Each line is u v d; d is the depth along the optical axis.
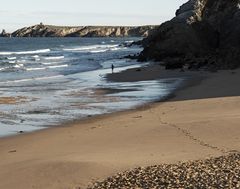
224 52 53.91
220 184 10.27
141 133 18.16
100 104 27.50
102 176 11.98
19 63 64.50
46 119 22.95
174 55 68.44
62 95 31.58
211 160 12.80
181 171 11.55
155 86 36.09
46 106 26.92
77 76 45.84
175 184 10.45
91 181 11.64
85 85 37.75
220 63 49.91
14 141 18.09
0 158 15.09
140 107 26.06
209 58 54.44
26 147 16.91
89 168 12.77
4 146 17.22
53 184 11.73
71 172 12.55
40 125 21.45
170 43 69.50
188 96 29.31
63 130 20.12
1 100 29.08
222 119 19.84
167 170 11.75
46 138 18.47
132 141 16.75
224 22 67.75
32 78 43.88
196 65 50.56
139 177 11.31
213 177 10.84
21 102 28.38
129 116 23.12
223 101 25.98
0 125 21.44
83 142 17.20
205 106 24.62
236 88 31.88
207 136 16.86
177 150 14.82
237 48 52.25
